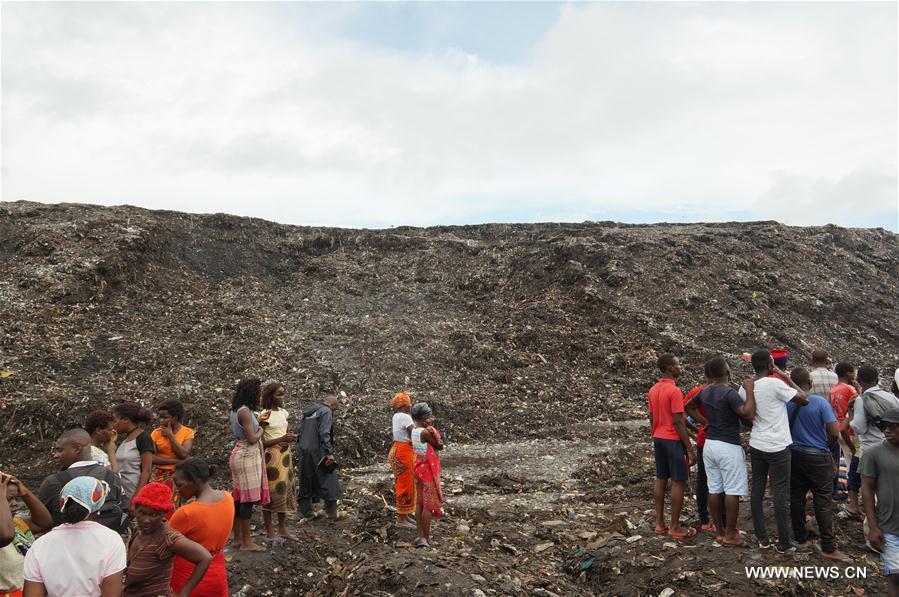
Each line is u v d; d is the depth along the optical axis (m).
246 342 18.36
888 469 5.16
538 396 17.25
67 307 17.95
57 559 3.66
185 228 24.83
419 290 24.50
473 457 12.93
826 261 27.02
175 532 4.21
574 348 20.00
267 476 7.08
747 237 27.48
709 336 20.56
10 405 12.79
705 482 7.29
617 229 29.00
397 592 5.69
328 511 8.07
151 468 6.04
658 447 7.23
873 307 24.23
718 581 6.02
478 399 16.59
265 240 26.12
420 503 6.95
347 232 28.02
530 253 25.91
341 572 6.41
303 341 19.14
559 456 12.80
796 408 6.58
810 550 6.46
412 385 17.22
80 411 13.06
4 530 4.14
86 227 21.72
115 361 16.02
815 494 6.43
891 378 19.77
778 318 22.31
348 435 13.09
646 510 8.48
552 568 7.05
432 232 29.80
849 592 5.84
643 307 21.83
